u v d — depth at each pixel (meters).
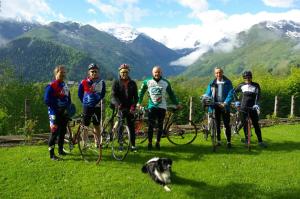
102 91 11.44
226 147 13.54
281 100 38.44
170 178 9.72
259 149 13.45
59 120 11.13
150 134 12.72
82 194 9.09
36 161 11.14
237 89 13.65
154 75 12.50
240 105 13.61
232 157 12.23
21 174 10.15
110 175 10.20
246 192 9.45
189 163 11.41
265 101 37.97
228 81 13.09
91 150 12.24
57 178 9.97
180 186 9.66
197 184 9.84
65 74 11.04
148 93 12.63
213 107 13.04
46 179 9.88
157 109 12.58
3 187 9.39
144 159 11.62
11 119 29.17
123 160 11.41
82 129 11.56
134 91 11.69
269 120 21.17
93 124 11.51
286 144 14.47
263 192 9.49
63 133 11.55
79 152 12.10
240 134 16.05
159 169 9.70
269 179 10.38
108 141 11.82
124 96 11.58
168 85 12.74
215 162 11.62
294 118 22.62
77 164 10.95
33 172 10.30
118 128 11.71
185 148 13.19
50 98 10.85
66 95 11.11
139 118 12.92
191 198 9.05
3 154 11.80
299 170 11.20
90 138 12.81
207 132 14.49
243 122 13.82
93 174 10.26
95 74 11.30
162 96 12.55
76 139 11.82
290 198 9.21
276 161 11.99
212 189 9.55
